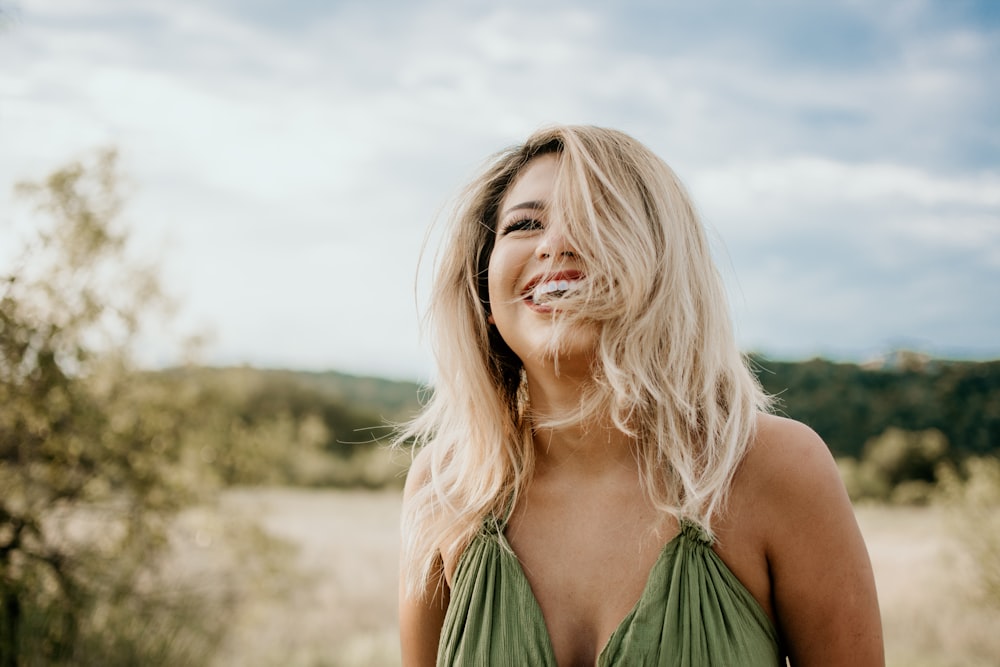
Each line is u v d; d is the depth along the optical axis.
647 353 1.26
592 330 1.27
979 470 8.52
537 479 1.38
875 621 1.20
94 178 5.34
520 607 1.27
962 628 7.62
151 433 5.97
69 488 5.61
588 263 1.27
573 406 1.34
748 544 1.21
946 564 8.39
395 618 9.72
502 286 1.36
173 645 5.83
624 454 1.32
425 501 1.50
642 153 1.37
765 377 23.92
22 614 5.12
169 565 6.38
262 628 8.00
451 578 1.41
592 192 1.31
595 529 1.29
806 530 1.19
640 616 1.18
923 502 18.92
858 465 22.09
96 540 5.78
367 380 40.38
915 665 7.02
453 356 1.53
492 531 1.35
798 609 1.22
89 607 5.46
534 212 1.36
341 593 10.52
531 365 1.35
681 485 1.25
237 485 6.73
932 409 23.03
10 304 4.99
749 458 1.24
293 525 18.72
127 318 5.66
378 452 30.36
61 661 5.08
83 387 5.57
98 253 5.41
